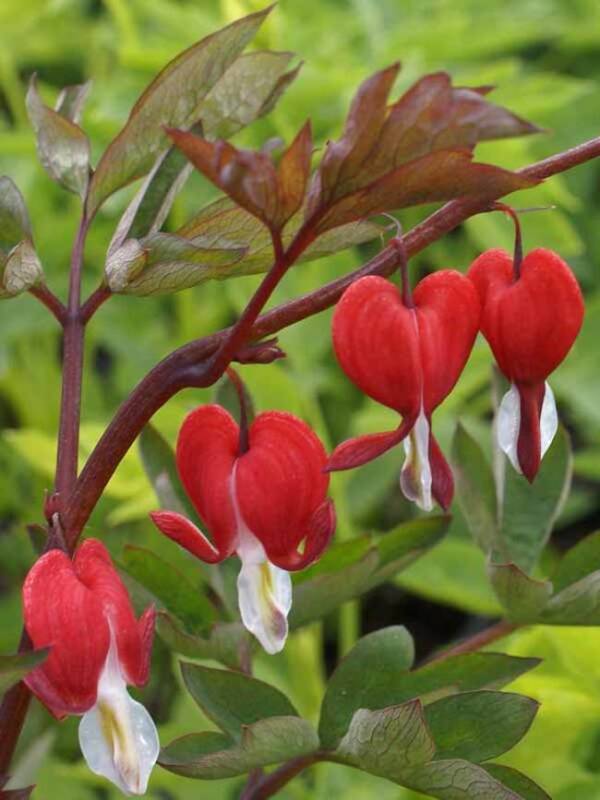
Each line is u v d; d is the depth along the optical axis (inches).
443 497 14.3
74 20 38.6
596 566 17.3
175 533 14.4
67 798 22.8
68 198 34.0
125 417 14.7
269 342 14.5
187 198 27.5
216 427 14.7
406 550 17.4
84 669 13.6
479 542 18.0
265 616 14.4
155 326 32.4
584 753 23.2
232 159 13.3
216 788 23.0
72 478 15.0
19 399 31.9
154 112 15.3
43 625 13.6
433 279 14.5
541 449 14.7
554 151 34.2
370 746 15.3
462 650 17.6
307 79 26.3
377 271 14.6
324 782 21.8
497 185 13.6
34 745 20.9
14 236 15.2
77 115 16.6
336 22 33.9
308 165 13.4
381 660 16.6
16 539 31.0
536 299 14.5
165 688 28.3
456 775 15.0
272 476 14.4
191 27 29.5
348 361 14.3
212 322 32.4
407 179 13.5
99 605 13.7
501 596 17.1
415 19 32.0
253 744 15.6
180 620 17.5
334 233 14.7
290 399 22.6
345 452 14.2
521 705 15.8
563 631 19.5
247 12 28.0
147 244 14.5
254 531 14.4
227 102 15.5
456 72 31.7
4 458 31.2
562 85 29.2
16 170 31.6
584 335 28.2
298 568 14.4
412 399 14.2
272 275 14.0
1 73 34.0
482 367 24.9
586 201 34.9
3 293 14.9
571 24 37.3
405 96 13.2
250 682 16.5
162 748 15.9
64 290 29.5
